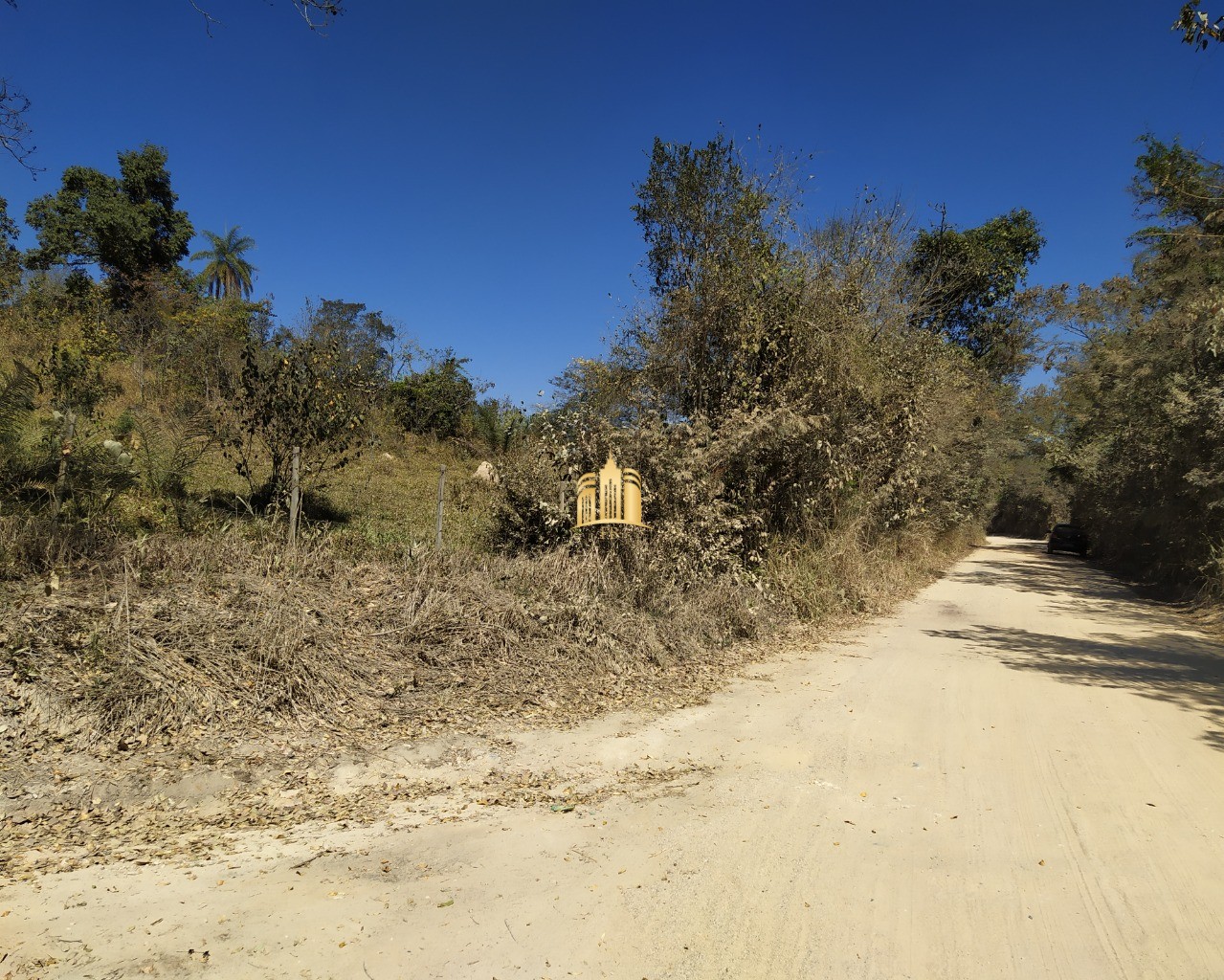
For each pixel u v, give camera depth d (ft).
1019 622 44.21
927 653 33.06
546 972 9.71
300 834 13.61
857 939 10.75
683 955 10.23
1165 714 23.56
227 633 19.33
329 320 93.15
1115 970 10.14
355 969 9.59
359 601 23.84
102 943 9.86
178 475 33.04
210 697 17.33
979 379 81.66
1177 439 57.11
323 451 36.58
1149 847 13.98
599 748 18.99
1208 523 54.39
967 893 12.15
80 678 16.57
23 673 16.19
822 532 44.16
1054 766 18.42
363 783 16.08
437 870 12.41
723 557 35.76
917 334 55.52
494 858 12.94
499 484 37.01
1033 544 161.99
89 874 11.66
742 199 46.73
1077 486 110.83
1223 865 13.29
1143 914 11.60
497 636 24.34
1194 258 58.85
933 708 23.54
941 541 90.22
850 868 12.92
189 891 11.34
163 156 107.04
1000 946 10.68
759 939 10.67
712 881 12.30
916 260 80.84
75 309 64.34
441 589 25.77
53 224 98.12
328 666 19.85
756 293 43.78
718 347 44.09
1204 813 15.57
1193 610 50.62
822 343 42.83
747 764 18.22
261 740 16.94
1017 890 12.28
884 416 50.16
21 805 13.39
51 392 42.39
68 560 21.81
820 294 43.93
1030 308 89.51
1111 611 51.01
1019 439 116.16
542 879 12.21
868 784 17.01
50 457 28.45
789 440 39.78
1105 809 15.76
